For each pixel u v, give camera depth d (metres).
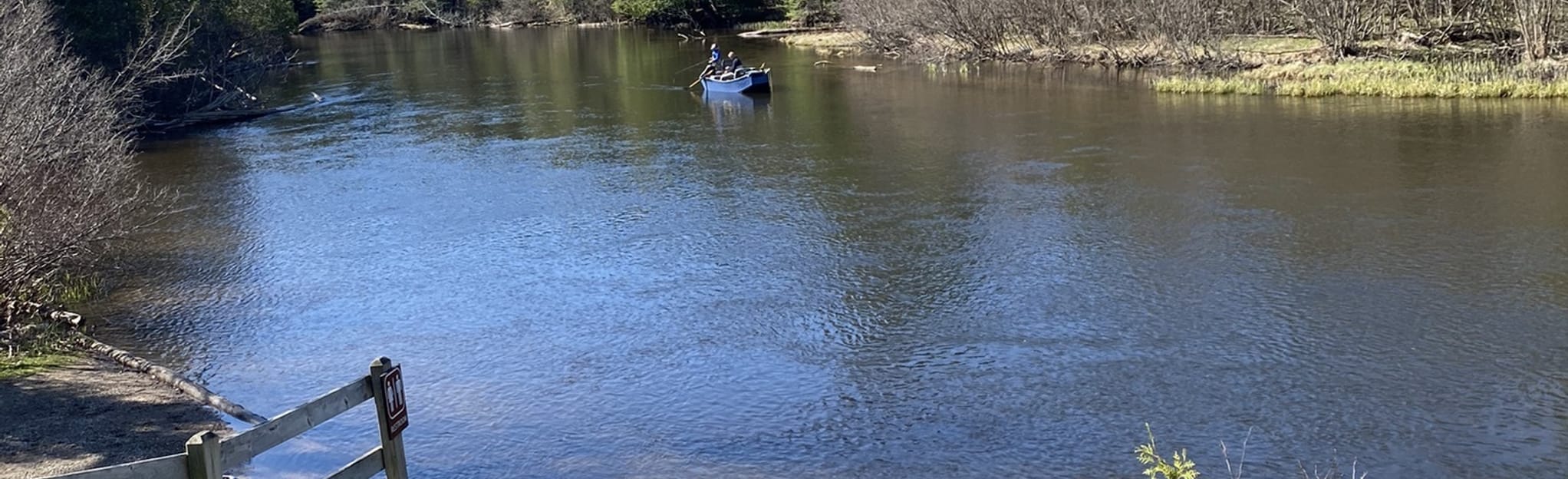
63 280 18.14
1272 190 23.27
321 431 12.51
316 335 16.31
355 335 16.27
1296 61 42.09
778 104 39.53
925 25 55.12
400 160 30.20
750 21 84.56
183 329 16.56
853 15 60.66
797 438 12.62
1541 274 17.41
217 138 34.88
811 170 27.11
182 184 27.52
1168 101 36.31
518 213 23.44
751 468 11.89
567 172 27.83
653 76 51.06
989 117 34.50
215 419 12.30
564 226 22.23
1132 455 12.03
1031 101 37.97
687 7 82.88
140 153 32.09
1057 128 31.91
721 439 12.62
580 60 60.72
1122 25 49.00
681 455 12.20
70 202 16.73
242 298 18.08
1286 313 16.09
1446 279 17.36
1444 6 45.66
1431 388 13.52
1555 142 26.91
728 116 37.03
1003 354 14.91
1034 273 18.31
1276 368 14.18
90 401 12.59
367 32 91.19
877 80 46.47
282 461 11.64
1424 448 12.05
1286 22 47.94
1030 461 11.95
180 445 11.34
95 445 11.17
